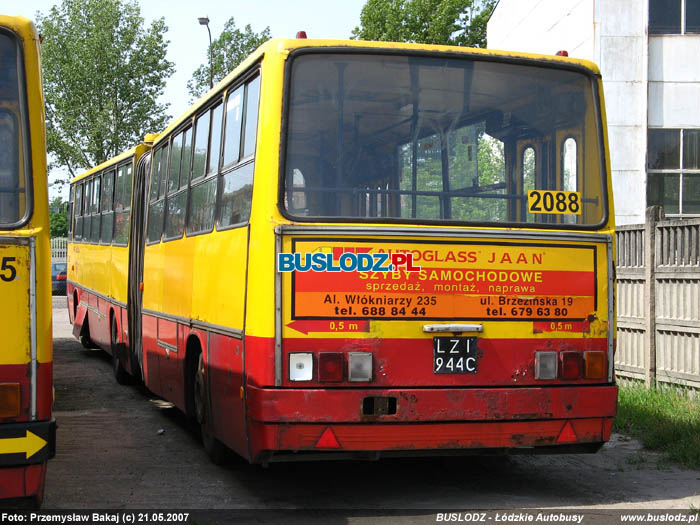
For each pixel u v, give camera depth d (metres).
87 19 60.44
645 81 18.11
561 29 20.06
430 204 6.74
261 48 6.94
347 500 6.89
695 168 18.28
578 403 6.75
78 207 18.95
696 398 9.87
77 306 18.70
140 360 11.88
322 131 6.63
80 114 59.59
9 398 5.44
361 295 6.43
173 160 10.08
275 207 6.42
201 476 7.74
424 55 6.92
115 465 8.19
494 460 8.41
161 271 10.38
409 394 6.43
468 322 6.61
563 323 6.81
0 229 5.53
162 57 60.97
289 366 6.30
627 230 11.27
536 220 6.97
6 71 5.69
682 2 18.23
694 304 9.95
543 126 7.13
